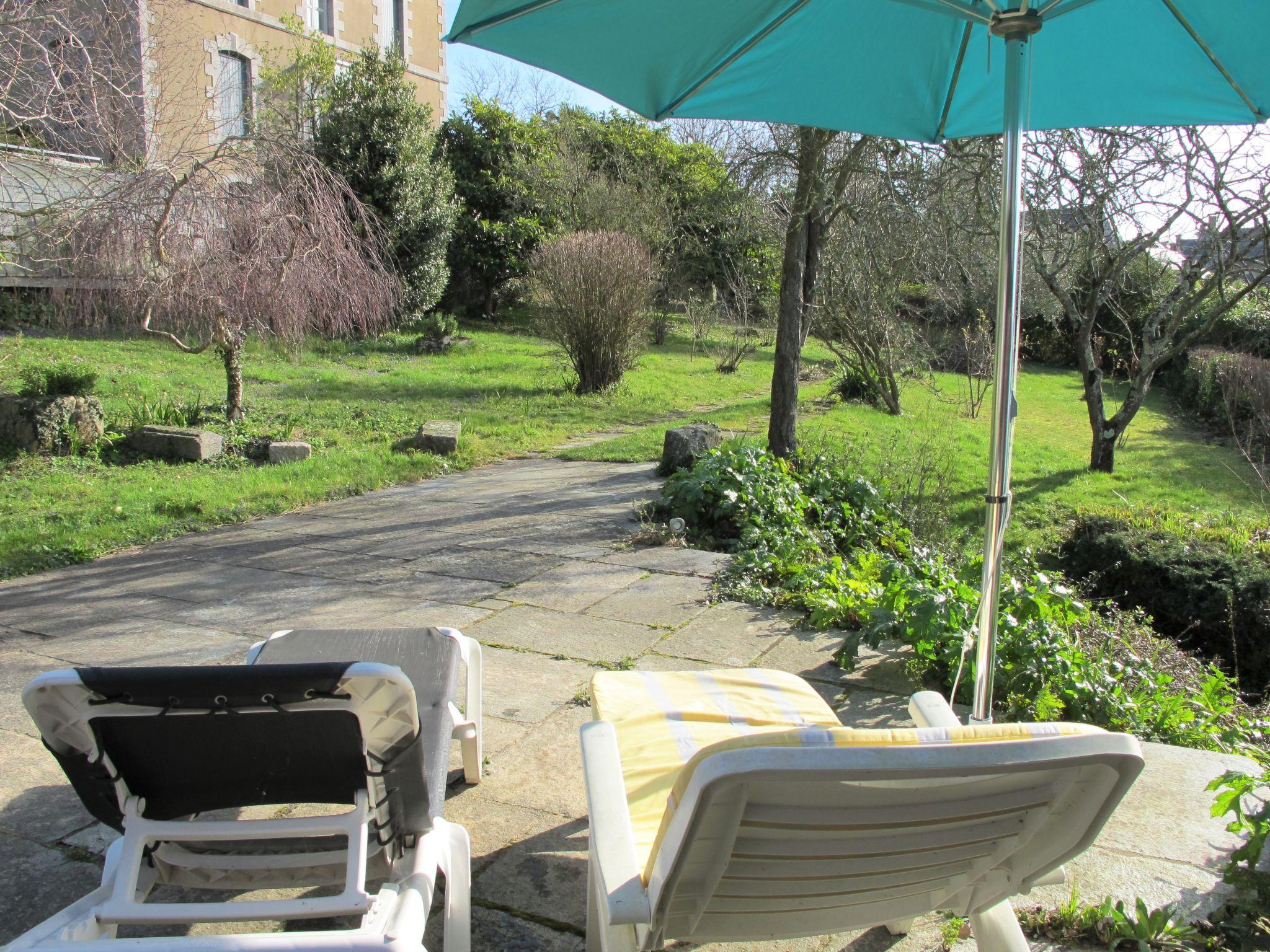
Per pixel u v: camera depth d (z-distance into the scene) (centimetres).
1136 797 297
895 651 431
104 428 1012
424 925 177
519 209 2831
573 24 266
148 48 1396
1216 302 1870
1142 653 533
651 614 498
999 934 180
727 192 1065
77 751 179
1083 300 1352
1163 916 227
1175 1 269
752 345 2172
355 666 165
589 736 186
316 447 1050
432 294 2319
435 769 212
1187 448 1519
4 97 891
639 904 150
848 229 998
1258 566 698
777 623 482
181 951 160
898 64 323
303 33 2362
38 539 665
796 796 136
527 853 267
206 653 450
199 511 761
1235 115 319
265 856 196
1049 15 237
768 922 166
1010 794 145
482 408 1390
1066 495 1147
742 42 294
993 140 820
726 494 698
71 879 257
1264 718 479
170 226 984
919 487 865
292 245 1012
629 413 1439
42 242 1003
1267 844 262
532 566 602
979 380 1670
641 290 1623
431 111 2380
